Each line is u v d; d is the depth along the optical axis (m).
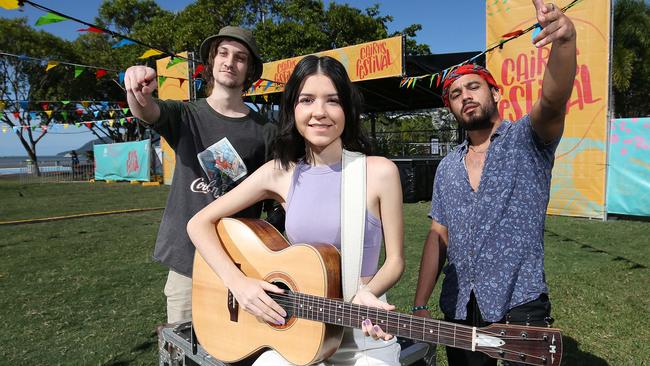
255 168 2.41
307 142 1.76
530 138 1.68
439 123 25.27
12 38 19.16
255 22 18.53
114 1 22.84
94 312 3.83
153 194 13.74
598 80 7.12
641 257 4.96
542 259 1.70
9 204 11.86
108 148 19.56
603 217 7.23
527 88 7.64
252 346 1.88
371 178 1.63
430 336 1.46
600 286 4.09
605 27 7.01
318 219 1.69
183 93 12.09
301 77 1.65
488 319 1.70
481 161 1.81
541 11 1.37
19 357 3.04
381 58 10.48
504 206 1.70
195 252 2.21
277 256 1.77
